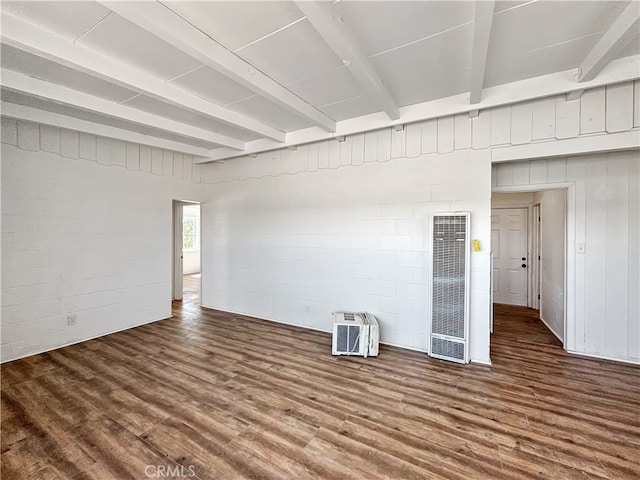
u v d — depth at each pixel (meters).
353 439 2.09
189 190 5.48
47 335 3.68
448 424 2.24
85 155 4.06
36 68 2.63
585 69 2.57
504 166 3.69
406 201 3.74
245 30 2.17
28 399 2.57
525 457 1.92
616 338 3.30
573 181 3.40
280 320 4.83
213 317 5.12
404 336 3.77
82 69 2.39
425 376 2.99
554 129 3.03
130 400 2.56
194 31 2.14
